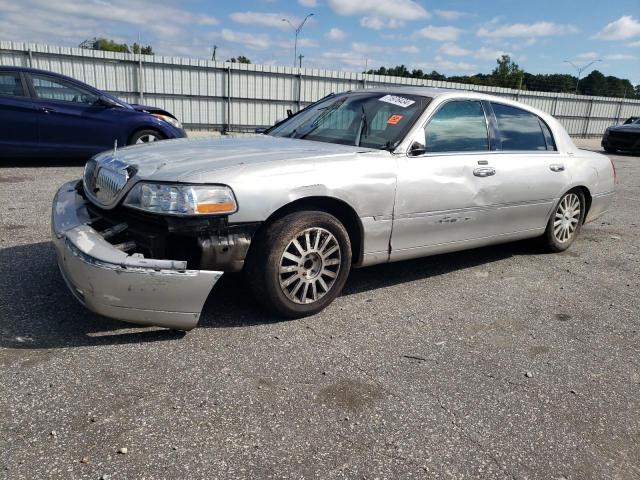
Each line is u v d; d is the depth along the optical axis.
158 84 19.72
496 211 4.63
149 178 3.12
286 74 21.91
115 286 2.90
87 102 9.20
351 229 3.82
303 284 3.53
